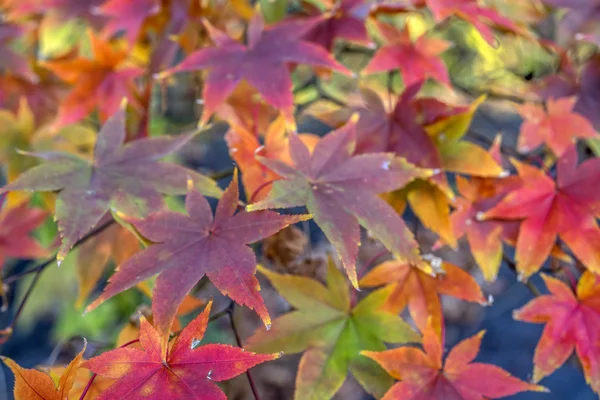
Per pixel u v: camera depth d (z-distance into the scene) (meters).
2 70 0.71
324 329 0.58
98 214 0.56
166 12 0.67
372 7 0.65
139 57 0.73
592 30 0.68
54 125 0.65
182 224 0.55
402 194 0.61
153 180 0.57
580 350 0.58
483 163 0.60
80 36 0.75
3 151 0.66
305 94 0.74
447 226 0.60
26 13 0.72
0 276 0.63
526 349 1.28
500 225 0.61
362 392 1.05
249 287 0.53
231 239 0.54
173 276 0.54
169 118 0.94
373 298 0.58
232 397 0.76
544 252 0.59
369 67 0.63
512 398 1.20
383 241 0.55
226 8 0.71
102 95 0.65
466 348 0.57
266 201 0.55
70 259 1.02
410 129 0.61
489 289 1.33
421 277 0.60
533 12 0.70
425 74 0.63
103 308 1.08
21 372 0.52
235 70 0.61
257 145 0.60
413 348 0.57
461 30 0.78
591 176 0.59
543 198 0.60
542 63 0.72
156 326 0.53
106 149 0.58
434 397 0.56
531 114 0.64
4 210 0.65
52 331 1.35
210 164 1.24
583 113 0.65
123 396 0.52
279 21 0.68
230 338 0.90
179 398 0.52
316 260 0.65
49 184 0.56
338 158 0.57
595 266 0.58
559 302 0.59
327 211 0.55
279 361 1.08
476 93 0.72
